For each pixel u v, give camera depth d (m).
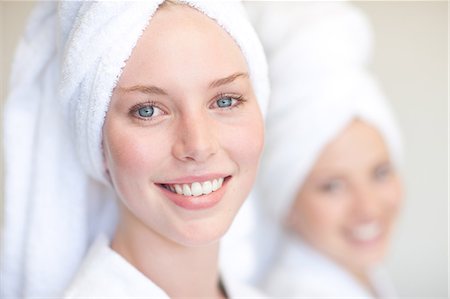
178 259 0.96
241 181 0.92
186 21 0.85
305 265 1.64
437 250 2.28
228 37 0.90
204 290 1.01
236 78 0.89
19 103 1.02
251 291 1.14
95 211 1.06
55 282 1.02
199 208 0.89
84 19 0.86
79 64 0.87
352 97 1.59
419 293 2.27
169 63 0.83
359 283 1.76
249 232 1.35
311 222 1.65
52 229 1.01
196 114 0.85
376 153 1.65
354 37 1.62
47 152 1.00
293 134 1.57
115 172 0.90
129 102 0.85
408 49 2.18
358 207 1.64
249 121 0.91
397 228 2.25
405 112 2.21
